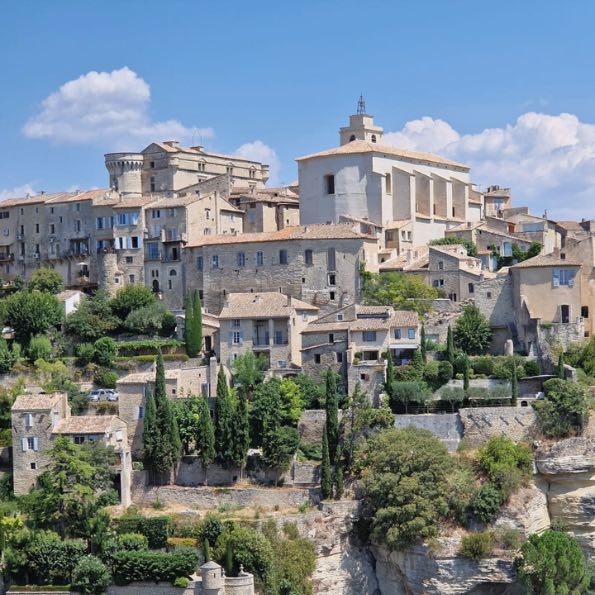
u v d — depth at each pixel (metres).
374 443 189.75
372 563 188.62
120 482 192.75
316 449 199.75
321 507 188.75
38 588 177.75
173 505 192.75
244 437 195.38
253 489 191.50
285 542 182.38
